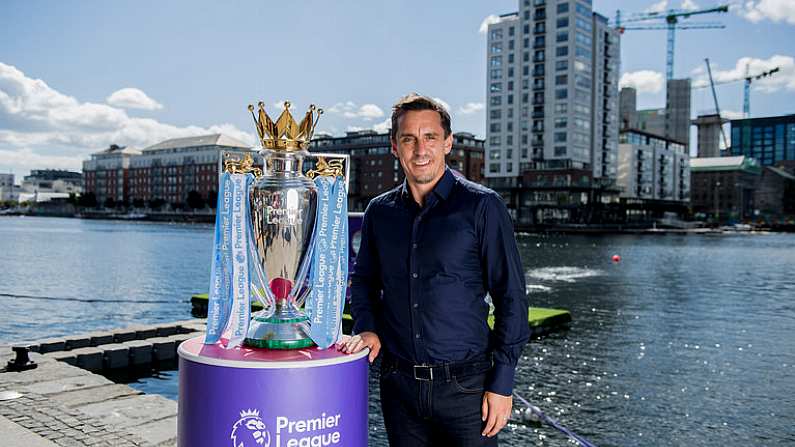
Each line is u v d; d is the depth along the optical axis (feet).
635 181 310.65
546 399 22.67
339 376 5.69
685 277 74.74
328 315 6.18
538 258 104.88
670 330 37.96
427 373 6.86
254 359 5.50
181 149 382.42
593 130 249.34
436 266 6.79
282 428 5.40
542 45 237.86
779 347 32.96
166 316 44.62
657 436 19.13
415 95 6.93
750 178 469.16
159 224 313.94
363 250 7.66
